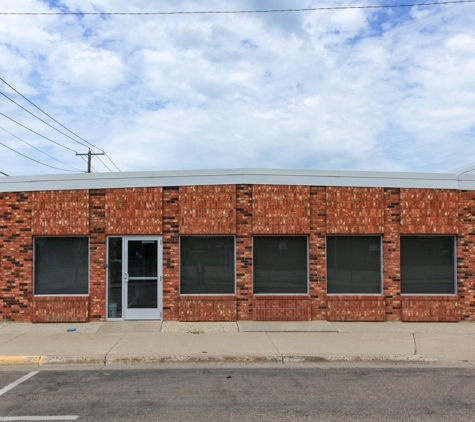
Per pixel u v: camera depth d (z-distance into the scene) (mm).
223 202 11203
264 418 5387
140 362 8023
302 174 11281
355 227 11227
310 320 11109
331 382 6887
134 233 11188
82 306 11031
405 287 11422
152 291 11219
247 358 8102
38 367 7805
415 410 5672
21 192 11352
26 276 11219
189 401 6000
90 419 5355
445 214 11320
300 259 11398
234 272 11305
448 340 9367
